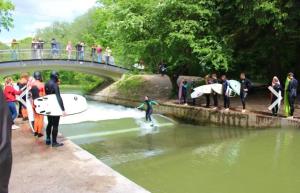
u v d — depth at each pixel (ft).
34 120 33.06
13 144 30.04
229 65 66.08
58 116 28.86
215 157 37.58
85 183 20.17
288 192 26.66
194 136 50.31
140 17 67.41
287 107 48.49
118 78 114.01
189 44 62.08
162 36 67.41
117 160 38.60
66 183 20.25
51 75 29.04
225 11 67.67
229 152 39.14
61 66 99.25
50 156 26.21
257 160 35.09
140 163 37.11
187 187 29.14
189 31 62.44
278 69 71.51
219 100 69.67
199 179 30.86
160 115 67.56
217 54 61.16
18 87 43.98
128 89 97.66
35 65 93.25
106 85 115.75
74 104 31.19
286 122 47.47
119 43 76.23
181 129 55.98
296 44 67.51
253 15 58.34
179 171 33.45
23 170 22.89
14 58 89.56
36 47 93.50
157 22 67.00
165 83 94.02
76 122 58.34
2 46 89.71
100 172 22.24
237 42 68.95
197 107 61.16
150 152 41.65
